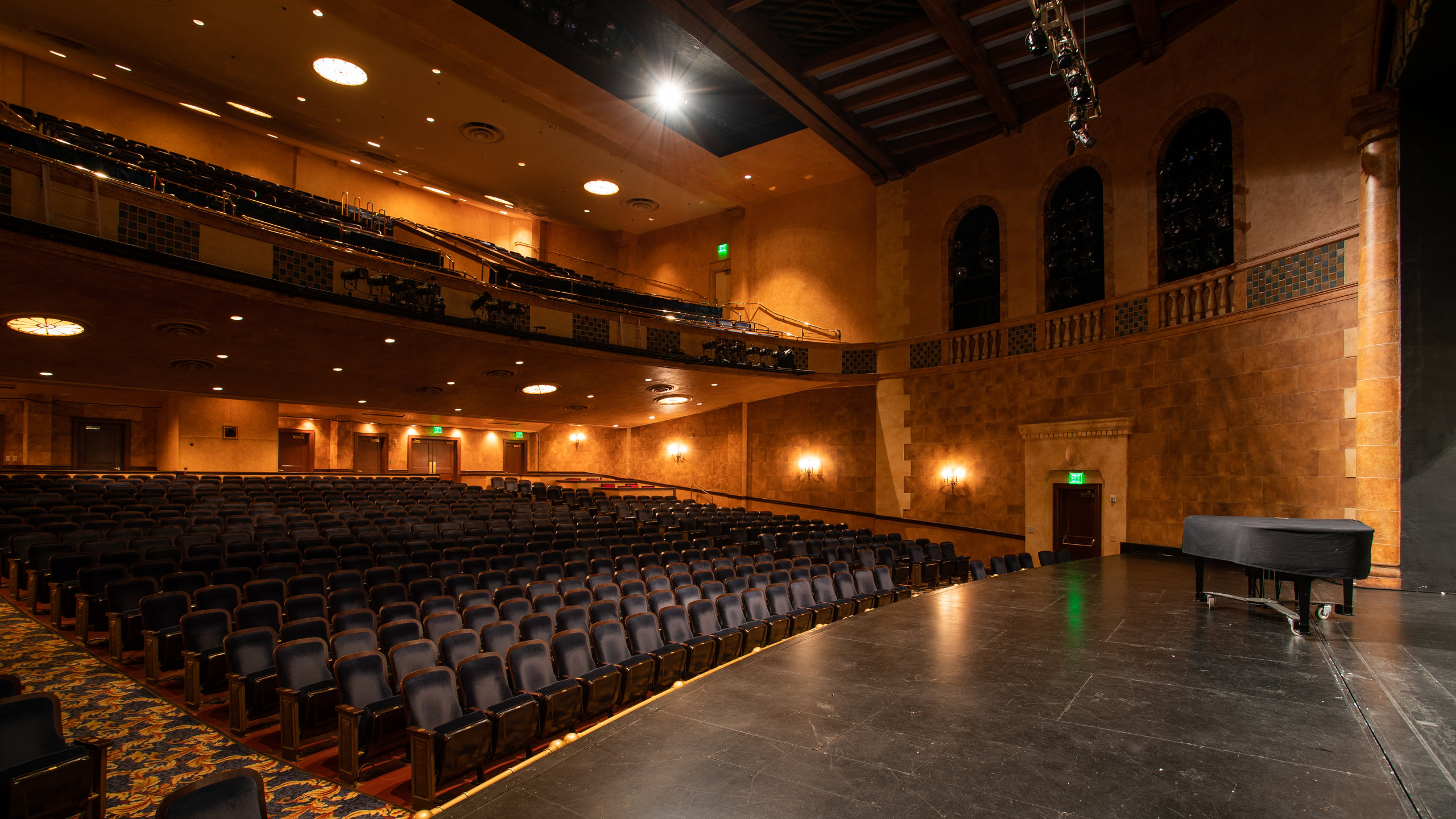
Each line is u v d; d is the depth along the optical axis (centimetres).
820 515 1806
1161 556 1123
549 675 555
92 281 818
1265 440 984
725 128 1648
